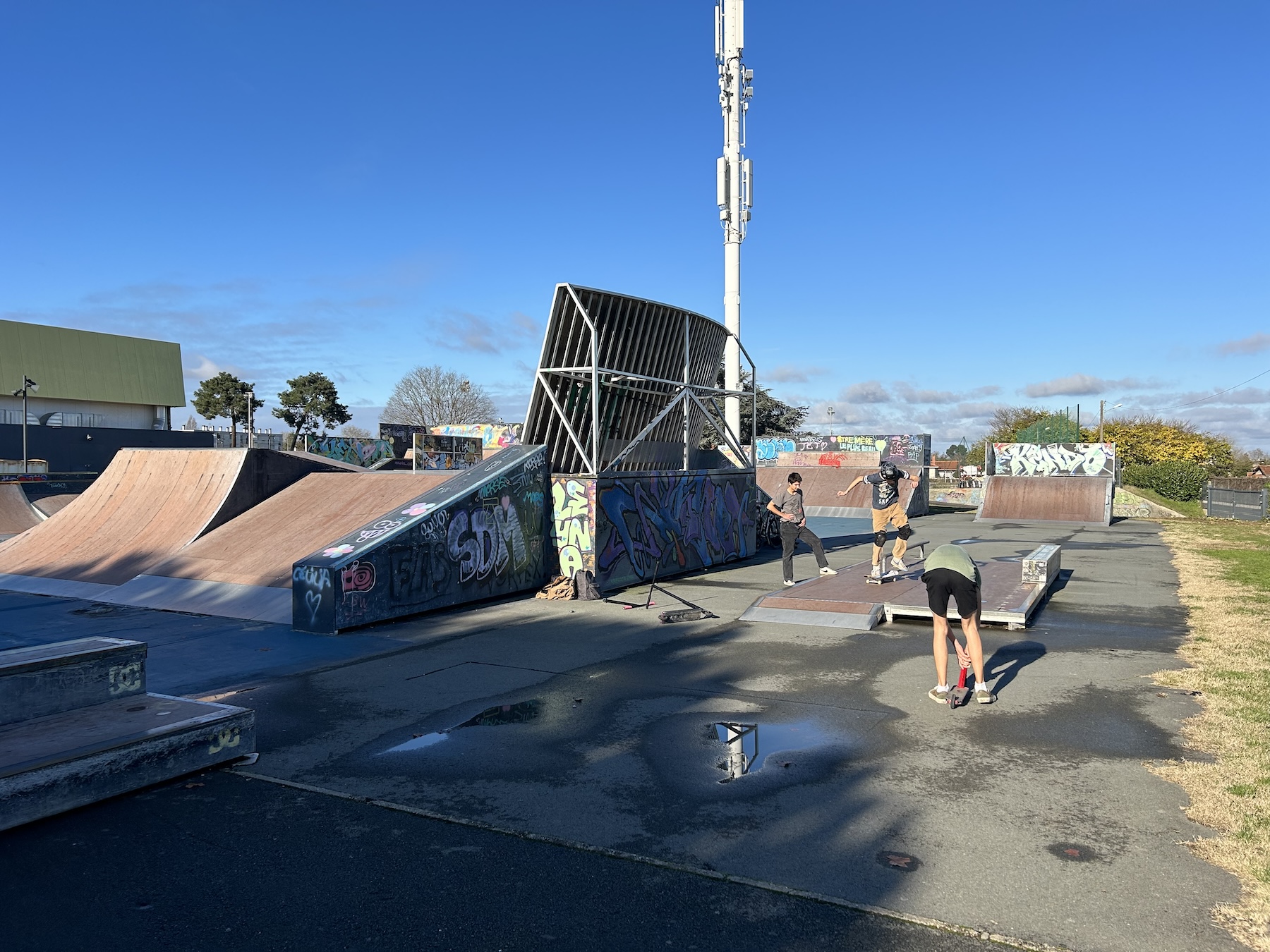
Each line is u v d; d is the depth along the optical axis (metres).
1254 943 3.03
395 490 12.56
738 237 25.56
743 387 41.50
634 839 3.98
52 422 51.00
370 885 3.54
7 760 4.15
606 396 13.62
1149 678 6.91
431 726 5.80
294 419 62.34
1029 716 5.91
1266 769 4.72
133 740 4.53
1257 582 12.88
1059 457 32.94
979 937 3.10
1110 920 3.20
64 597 11.66
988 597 10.05
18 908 3.37
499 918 3.27
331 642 8.62
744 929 3.17
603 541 12.21
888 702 6.29
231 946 3.10
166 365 57.94
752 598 11.54
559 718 5.99
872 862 3.71
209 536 12.90
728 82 25.81
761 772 4.86
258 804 4.43
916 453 38.16
